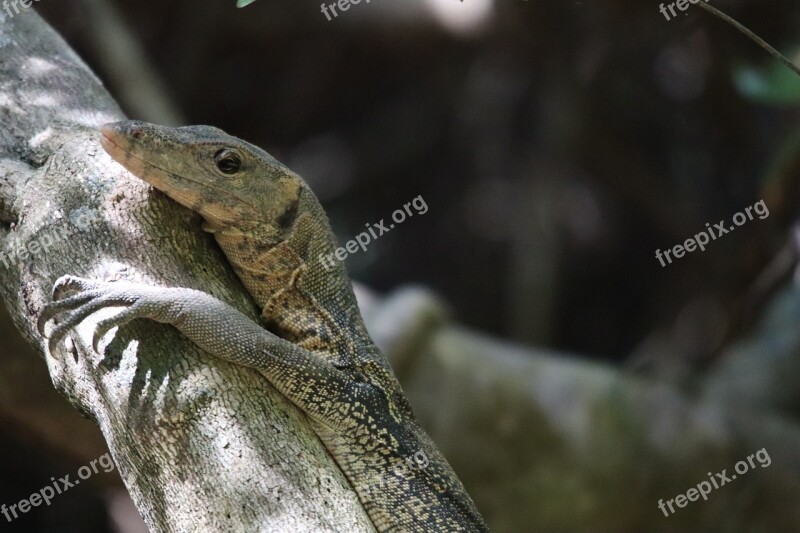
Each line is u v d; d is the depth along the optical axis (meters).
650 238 22.69
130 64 16.72
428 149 22.55
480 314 22.77
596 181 22.25
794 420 16.17
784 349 16.50
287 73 21.20
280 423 5.83
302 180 6.97
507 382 14.71
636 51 19.50
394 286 22.31
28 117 7.13
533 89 21.30
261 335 6.07
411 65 21.16
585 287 23.16
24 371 11.06
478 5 19.61
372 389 7.08
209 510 5.38
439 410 14.30
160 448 5.52
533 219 20.92
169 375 5.65
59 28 16.59
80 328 5.83
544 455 14.55
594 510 14.60
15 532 16.30
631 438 14.83
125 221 6.18
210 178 6.34
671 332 21.23
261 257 6.75
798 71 6.75
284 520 5.35
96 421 6.00
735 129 19.75
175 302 5.75
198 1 19.81
